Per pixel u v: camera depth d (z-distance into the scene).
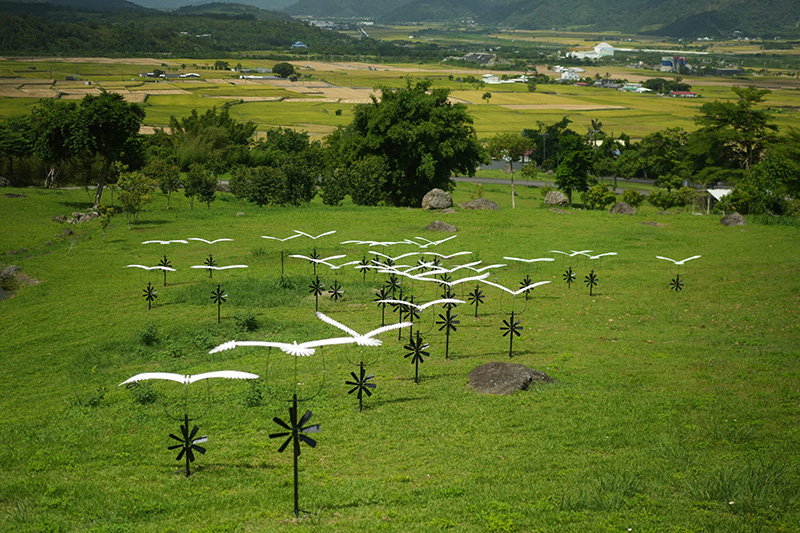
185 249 46.25
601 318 28.91
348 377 21.67
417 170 70.88
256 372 22.75
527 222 54.91
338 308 31.53
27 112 181.75
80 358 25.30
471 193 108.31
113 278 39.19
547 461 14.91
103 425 18.34
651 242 46.38
